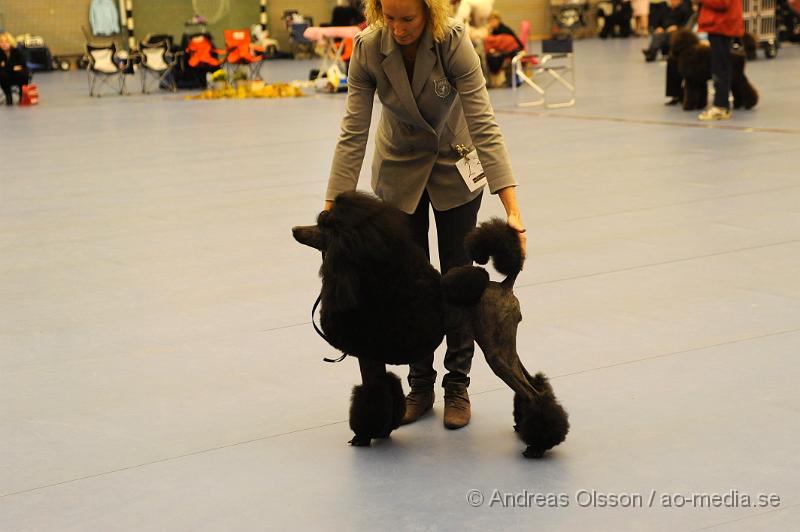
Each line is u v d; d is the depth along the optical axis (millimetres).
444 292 3334
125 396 4203
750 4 20406
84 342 4965
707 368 4219
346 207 3262
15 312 5551
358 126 3816
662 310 5047
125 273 6340
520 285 5625
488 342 3420
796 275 5562
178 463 3535
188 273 6262
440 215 3949
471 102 3686
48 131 14867
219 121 15344
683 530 2902
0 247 7258
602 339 4652
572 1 33844
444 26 3576
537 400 3447
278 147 12102
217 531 3027
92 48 21141
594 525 2955
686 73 13180
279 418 3916
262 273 6180
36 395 4254
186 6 30938
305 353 4660
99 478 3434
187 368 4520
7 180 10398
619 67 21578
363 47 3709
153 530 3051
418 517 3057
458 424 3779
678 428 3633
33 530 3082
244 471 3451
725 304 5094
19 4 29344
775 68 18438
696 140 10789
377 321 3316
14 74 19281
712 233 6641
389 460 3506
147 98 20266
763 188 8031
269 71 25469
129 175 10414
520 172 9539
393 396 3678
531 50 28500
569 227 7055
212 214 8148
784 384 4000
